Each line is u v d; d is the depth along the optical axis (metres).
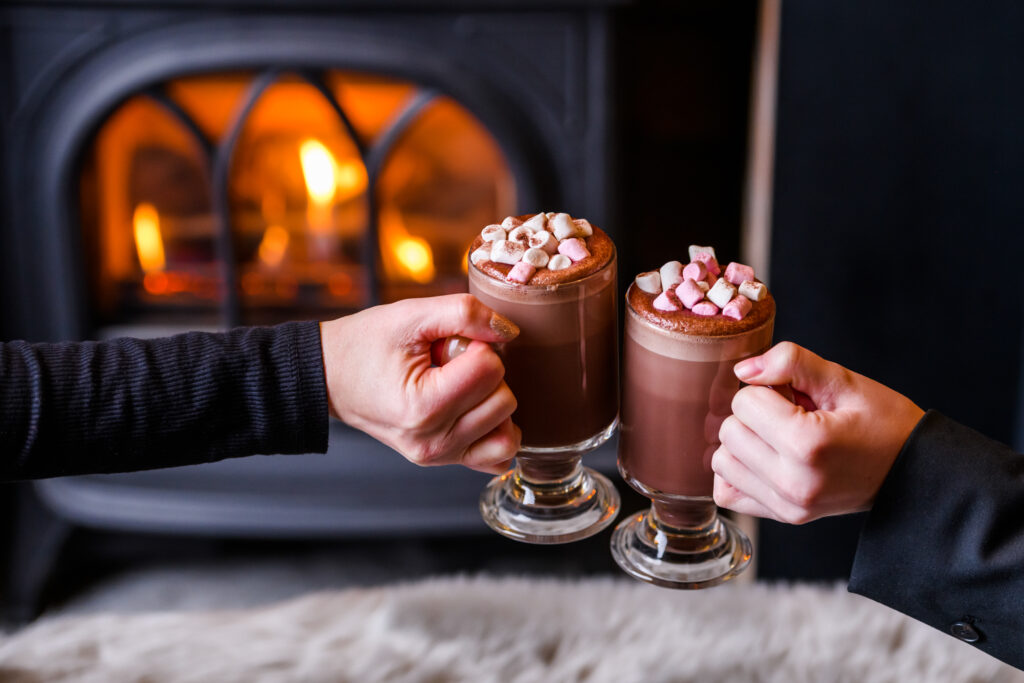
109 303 1.61
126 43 1.42
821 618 0.97
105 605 1.72
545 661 0.97
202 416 0.89
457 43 1.41
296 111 1.52
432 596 1.01
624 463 0.86
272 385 0.88
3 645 0.94
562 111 1.44
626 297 0.83
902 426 0.80
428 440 0.85
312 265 1.61
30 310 1.56
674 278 0.82
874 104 1.37
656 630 0.97
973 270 1.43
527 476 0.89
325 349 0.88
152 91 1.45
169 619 0.98
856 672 0.93
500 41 1.41
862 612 0.97
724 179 1.54
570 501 0.89
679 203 1.55
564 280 0.81
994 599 0.79
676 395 0.81
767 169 1.42
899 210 1.41
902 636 0.95
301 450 0.91
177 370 0.88
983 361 1.48
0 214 1.50
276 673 0.93
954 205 1.40
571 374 0.83
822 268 1.45
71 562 1.80
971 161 1.38
